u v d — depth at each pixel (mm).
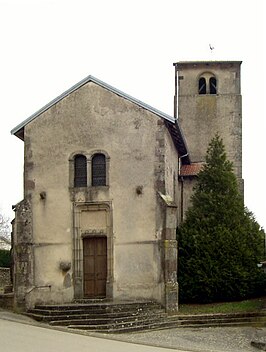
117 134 28516
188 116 40062
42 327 22266
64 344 18438
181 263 29047
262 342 21203
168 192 29203
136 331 23547
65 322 24047
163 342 20812
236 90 40156
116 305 25594
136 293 27328
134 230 27781
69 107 28984
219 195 30391
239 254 29031
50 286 27891
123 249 27766
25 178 28781
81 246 28125
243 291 28656
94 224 28266
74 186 28516
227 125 39719
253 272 29219
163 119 28281
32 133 29078
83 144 28688
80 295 27688
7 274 39594
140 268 27484
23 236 28031
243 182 38562
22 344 18016
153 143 28156
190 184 34906
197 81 40562
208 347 20281
